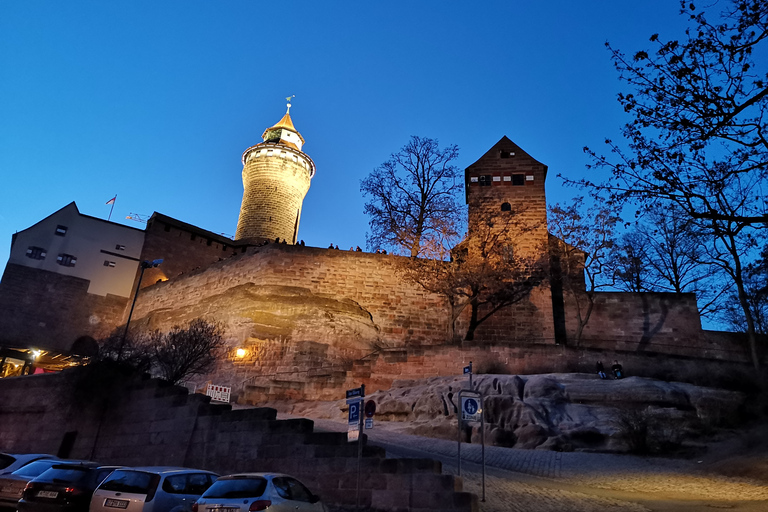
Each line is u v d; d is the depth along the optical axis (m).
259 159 57.41
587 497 11.54
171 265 48.88
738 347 32.03
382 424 21.69
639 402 21.00
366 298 34.78
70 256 44.91
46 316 42.56
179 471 10.16
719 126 10.37
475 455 16.77
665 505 10.76
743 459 15.20
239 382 29.66
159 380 17.47
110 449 17.64
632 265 38.75
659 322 33.56
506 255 35.19
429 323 34.53
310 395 26.17
